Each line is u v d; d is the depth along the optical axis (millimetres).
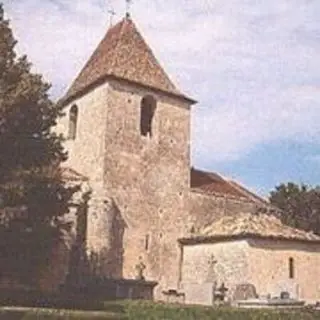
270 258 40969
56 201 32281
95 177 44562
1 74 31469
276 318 29812
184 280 44688
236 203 50562
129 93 46812
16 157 31109
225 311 30266
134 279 41156
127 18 52281
